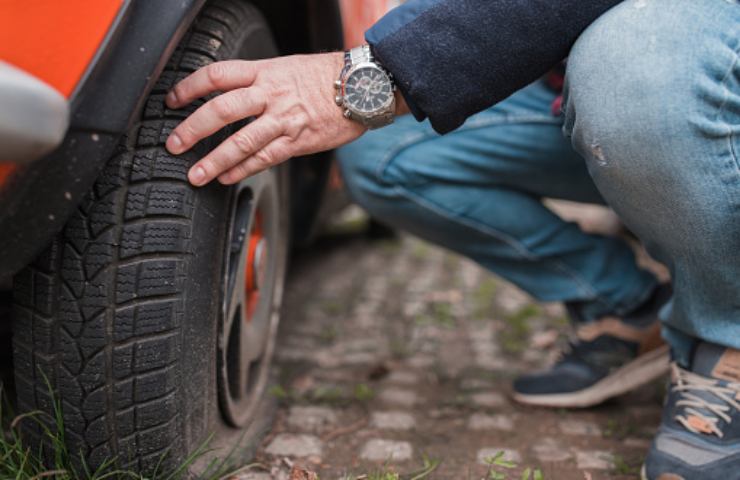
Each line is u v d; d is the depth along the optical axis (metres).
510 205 1.92
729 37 1.21
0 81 0.87
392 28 1.29
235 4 1.46
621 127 1.24
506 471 1.65
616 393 1.94
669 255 1.39
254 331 1.76
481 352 2.53
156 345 1.25
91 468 1.32
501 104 1.82
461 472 1.64
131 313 1.22
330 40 1.84
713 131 1.19
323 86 1.28
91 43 1.02
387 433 1.83
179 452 1.36
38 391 1.27
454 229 1.95
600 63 1.24
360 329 2.73
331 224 4.16
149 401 1.27
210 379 1.44
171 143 1.22
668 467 1.47
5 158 0.91
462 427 1.89
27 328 1.24
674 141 1.21
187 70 1.27
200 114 1.22
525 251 1.95
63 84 1.01
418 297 3.20
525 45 1.28
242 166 1.28
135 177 1.21
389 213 1.98
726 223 1.25
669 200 1.27
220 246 1.38
